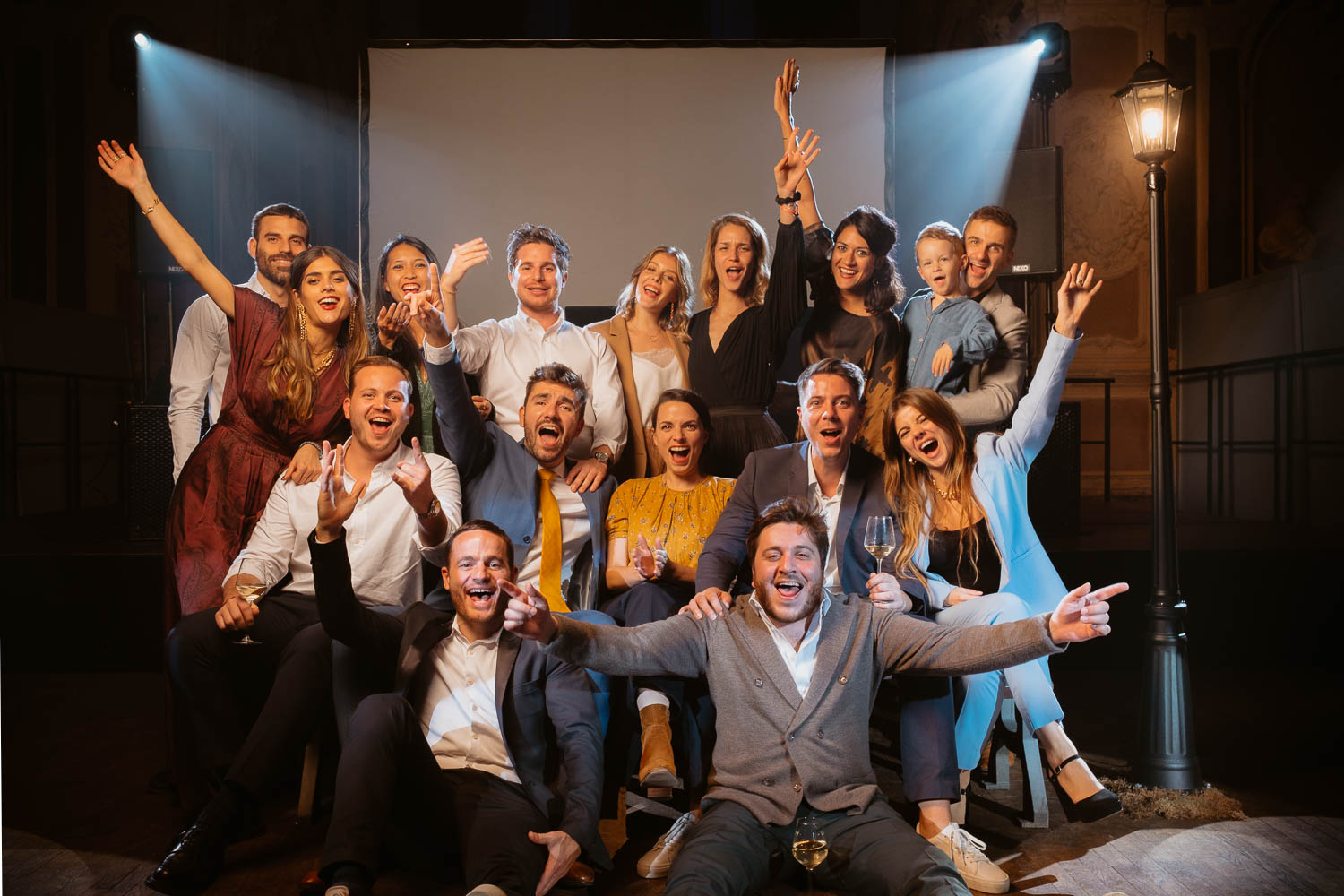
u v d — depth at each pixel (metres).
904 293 4.05
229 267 7.39
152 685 4.32
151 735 3.66
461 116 4.92
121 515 6.50
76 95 7.42
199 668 2.76
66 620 4.52
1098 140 7.52
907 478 3.06
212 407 3.54
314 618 2.89
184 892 2.36
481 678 2.52
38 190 7.45
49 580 4.52
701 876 2.10
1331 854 2.63
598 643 2.26
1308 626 4.64
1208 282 7.56
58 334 6.92
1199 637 4.62
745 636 2.38
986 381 3.93
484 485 3.10
